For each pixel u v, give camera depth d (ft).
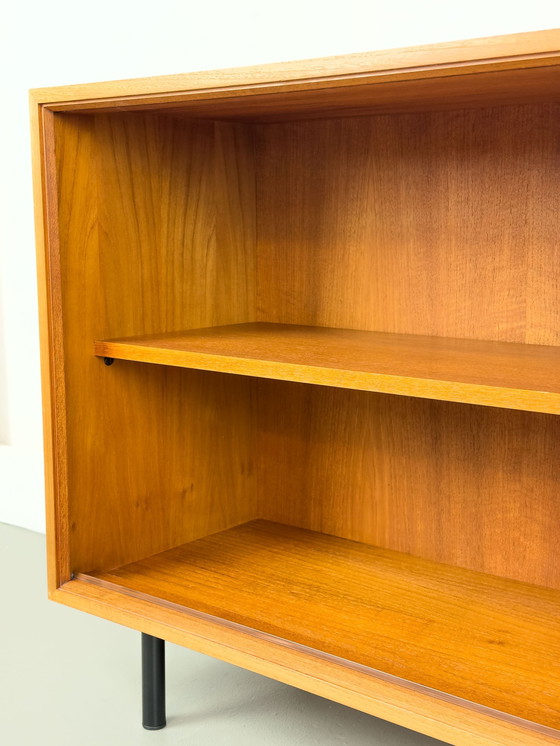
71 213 5.40
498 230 5.49
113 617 5.31
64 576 5.62
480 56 3.70
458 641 4.88
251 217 6.50
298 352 5.13
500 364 4.70
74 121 5.35
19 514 9.35
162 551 6.16
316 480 6.53
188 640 4.99
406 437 6.05
